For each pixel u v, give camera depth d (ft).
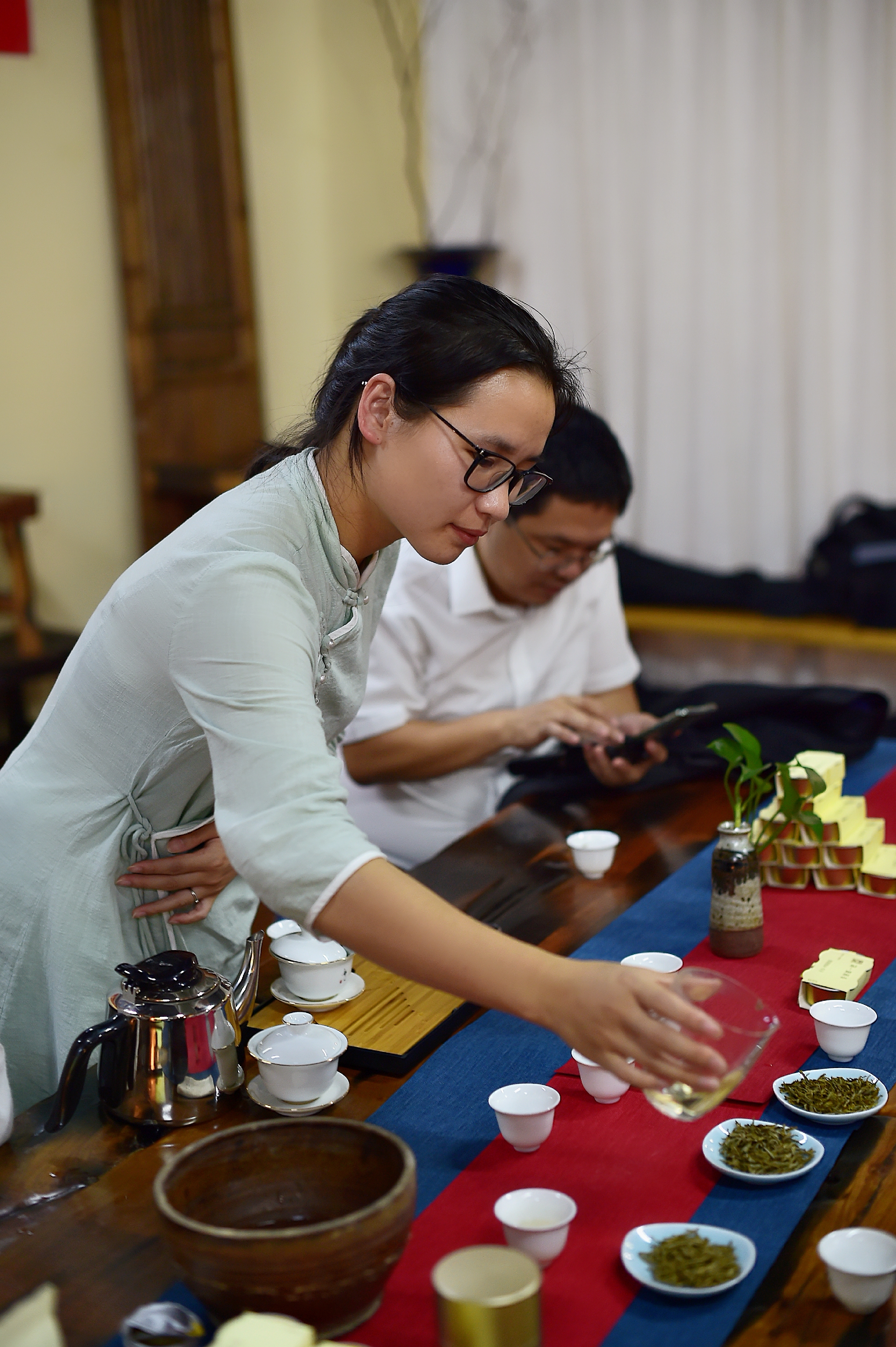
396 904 3.29
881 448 15.46
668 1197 3.45
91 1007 4.75
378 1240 2.79
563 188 16.20
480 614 7.14
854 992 4.48
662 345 15.94
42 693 13.43
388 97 16.01
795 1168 3.51
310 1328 2.57
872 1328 2.94
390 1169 3.02
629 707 8.09
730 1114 3.88
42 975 4.82
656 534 16.47
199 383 14.20
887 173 14.74
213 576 3.76
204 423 14.32
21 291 12.96
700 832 6.34
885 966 4.86
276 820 3.41
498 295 3.93
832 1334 2.93
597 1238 3.29
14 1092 4.97
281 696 3.59
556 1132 3.78
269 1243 2.71
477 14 15.92
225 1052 3.92
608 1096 3.92
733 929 4.91
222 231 14.26
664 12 15.10
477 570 7.00
